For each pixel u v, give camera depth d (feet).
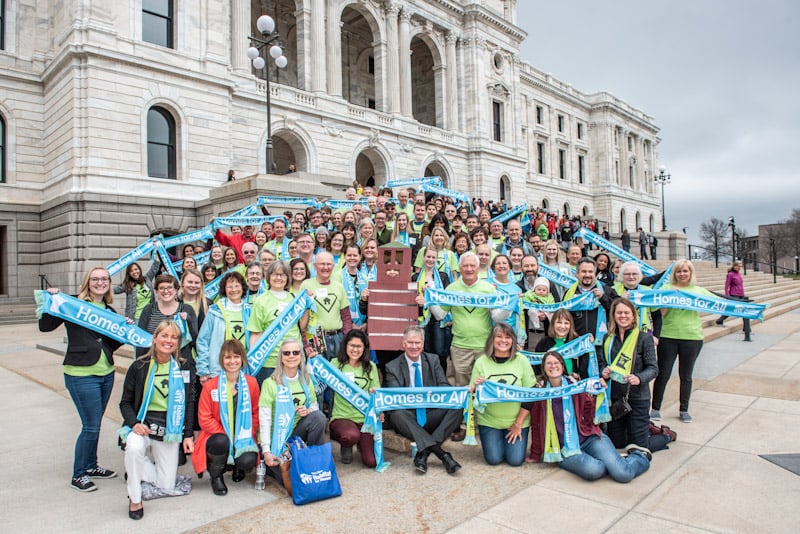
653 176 246.68
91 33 68.64
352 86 127.85
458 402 18.78
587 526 14.11
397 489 16.81
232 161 85.46
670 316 23.06
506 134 140.56
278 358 17.49
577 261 28.63
